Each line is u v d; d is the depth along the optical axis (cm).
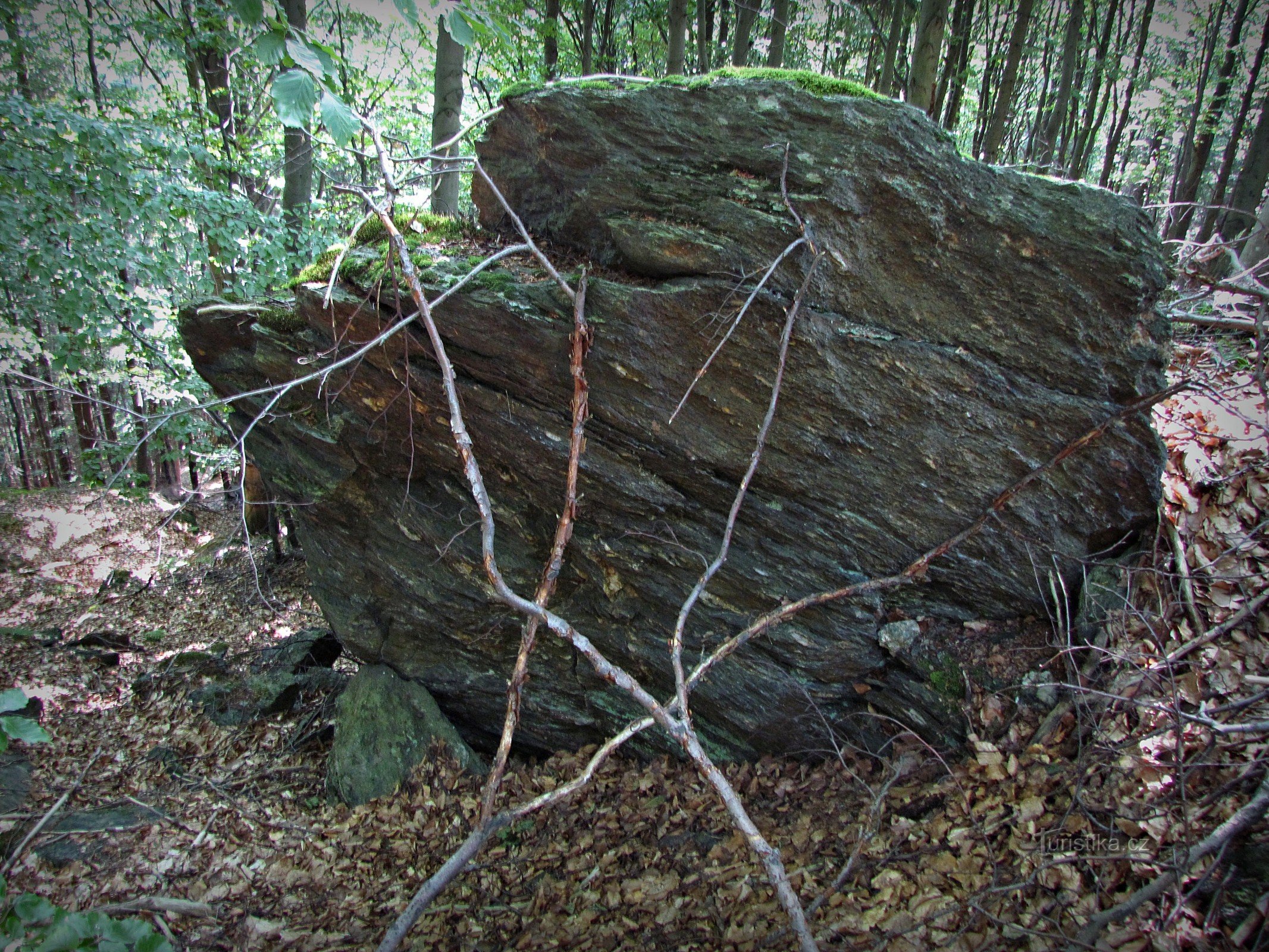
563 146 412
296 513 563
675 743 473
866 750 414
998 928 286
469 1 216
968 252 359
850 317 374
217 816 508
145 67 1234
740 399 395
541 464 446
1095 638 370
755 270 370
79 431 1526
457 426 317
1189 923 260
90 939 162
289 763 578
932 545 403
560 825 453
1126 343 359
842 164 354
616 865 409
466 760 511
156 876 445
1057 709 355
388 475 518
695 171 384
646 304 384
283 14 189
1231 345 490
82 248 818
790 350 377
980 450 382
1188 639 341
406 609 538
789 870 360
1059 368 367
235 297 653
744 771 446
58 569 1052
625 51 1224
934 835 338
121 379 1016
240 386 532
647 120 390
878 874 330
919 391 376
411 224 477
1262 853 262
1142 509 379
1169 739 314
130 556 1116
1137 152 1753
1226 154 1284
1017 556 395
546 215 437
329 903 418
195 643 855
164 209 849
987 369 370
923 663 401
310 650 712
